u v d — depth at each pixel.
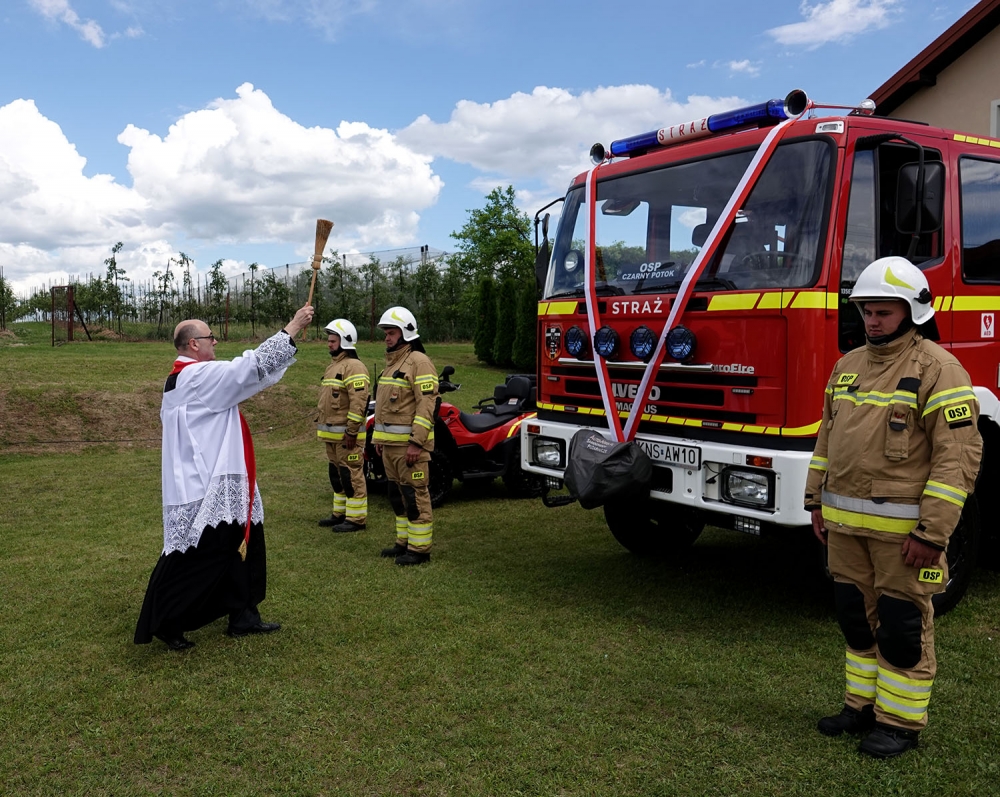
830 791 2.96
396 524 6.75
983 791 2.92
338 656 4.29
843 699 3.69
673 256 4.80
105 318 30.44
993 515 5.16
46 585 5.57
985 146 4.98
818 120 4.24
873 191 4.31
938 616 4.68
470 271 35.31
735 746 3.29
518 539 6.77
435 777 3.12
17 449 11.67
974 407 2.95
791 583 5.43
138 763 3.28
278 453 11.70
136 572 5.85
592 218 5.29
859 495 3.16
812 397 4.07
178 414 4.30
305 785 3.08
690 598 5.14
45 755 3.34
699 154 4.77
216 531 4.33
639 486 4.56
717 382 4.42
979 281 4.88
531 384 8.69
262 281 28.89
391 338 6.09
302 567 5.95
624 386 4.89
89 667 4.18
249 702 3.77
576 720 3.54
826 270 4.08
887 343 3.13
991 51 10.50
